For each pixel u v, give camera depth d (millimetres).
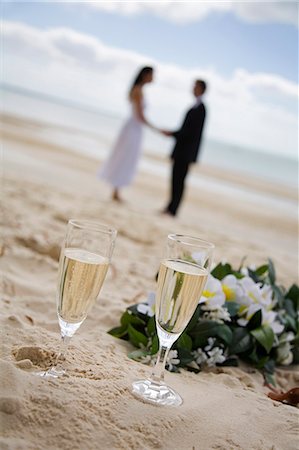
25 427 1307
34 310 2389
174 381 1839
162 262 1576
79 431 1324
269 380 2174
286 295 2678
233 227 8125
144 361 1970
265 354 2320
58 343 1813
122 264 3822
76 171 10172
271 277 2564
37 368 1610
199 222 7863
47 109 35812
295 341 2447
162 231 5820
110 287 3117
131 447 1330
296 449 1509
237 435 1496
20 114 25188
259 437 1519
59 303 1506
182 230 6266
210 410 1613
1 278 2699
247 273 2537
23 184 6828
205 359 2115
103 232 1505
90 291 1475
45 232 4012
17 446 1225
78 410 1384
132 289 3170
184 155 7883
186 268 1547
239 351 2217
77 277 1451
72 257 1458
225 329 2162
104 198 7895
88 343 1983
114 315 2469
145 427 1420
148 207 8227
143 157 18016
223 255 5234
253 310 2271
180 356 2045
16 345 1743
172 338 1601
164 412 1509
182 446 1396
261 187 16828
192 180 14375
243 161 32812
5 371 1460
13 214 4449
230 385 1984
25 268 3039
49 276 2992
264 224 9180
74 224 1503
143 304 2256
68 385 1500
